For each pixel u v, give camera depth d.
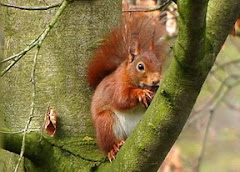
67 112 9.91
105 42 10.15
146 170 8.34
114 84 10.02
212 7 8.03
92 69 10.05
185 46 7.35
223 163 26.05
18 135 9.22
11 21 10.07
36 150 9.40
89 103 10.02
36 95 9.93
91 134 9.95
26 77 10.03
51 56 9.96
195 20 7.14
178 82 7.68
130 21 10.60
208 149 22.86
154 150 8.15
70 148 9.72
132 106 10.00
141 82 10.03
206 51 7.66
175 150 15.57
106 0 10.14
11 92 10.08
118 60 10.26
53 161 9.55
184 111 7.84
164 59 10.55
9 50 10.09
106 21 10.16
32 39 10.02
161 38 10.64
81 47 10.01
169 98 7.80
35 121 9.91
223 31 7.98
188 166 16.02
